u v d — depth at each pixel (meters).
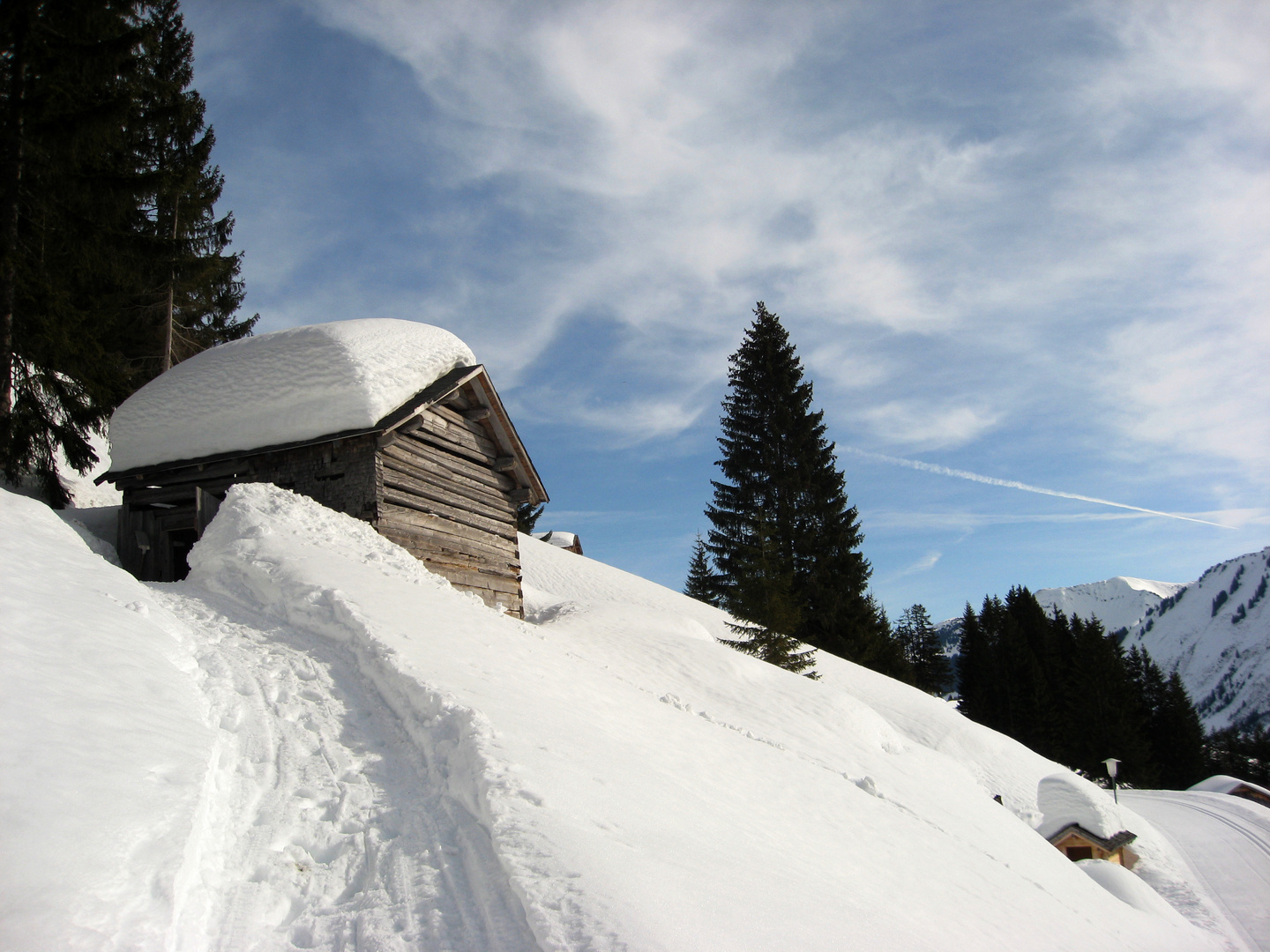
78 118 13.73
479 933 3.54
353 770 5.12
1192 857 26.14
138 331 24.97
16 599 5.69
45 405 15.37
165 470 13.94
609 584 36.59
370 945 3.44
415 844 4.34
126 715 4.51
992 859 10.66
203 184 26.47
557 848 4.13
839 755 14.37
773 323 49.72
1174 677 65.69
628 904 3.68
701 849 5.09
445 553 14.66
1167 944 11.70
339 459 13.37
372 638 7.20
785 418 47.03
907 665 46.50
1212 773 66.88
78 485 18.28
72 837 3.20
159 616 7.19
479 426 16.61
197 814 3.80
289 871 3.99
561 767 5.52
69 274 17.05
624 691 10.30
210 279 24.80
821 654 32.50
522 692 7.43
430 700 6.02
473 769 4.96
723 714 14.86
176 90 25.14
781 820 7.32
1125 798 40.81
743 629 28.73
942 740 26.44
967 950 5.74
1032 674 59.38
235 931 3.44
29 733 3.83
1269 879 23.34
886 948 4.62
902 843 8.70
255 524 10.33
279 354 14.20
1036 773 26.75
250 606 8.45
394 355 14.30
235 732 5.32
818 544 44.75
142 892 3.15
